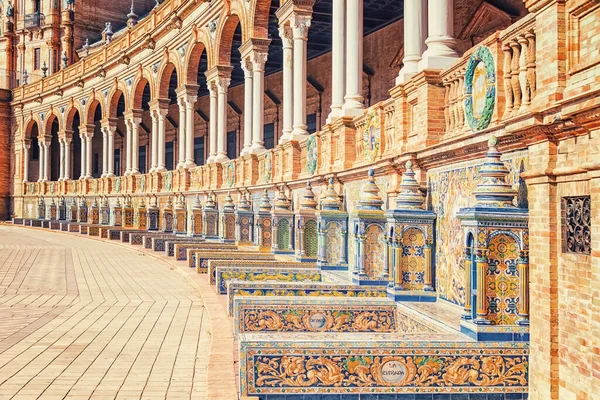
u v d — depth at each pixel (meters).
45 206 51.75
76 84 45.75
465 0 17.58
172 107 43.62
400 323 8.53
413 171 9.64
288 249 17.38
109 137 41.62
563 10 5.52
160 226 33.12
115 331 10.74
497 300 6.36
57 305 13.59
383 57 22.56
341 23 15.48
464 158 8.07
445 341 6.17
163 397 7.03
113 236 35.09
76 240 35.72
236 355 8.48
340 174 13.74
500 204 6.52
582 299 5.27
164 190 32.97
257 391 6.04
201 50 29.52
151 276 19.00
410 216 8.89
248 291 10.13
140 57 36.34
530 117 5.95
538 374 5.83
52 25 58.41
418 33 10.96
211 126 26.86
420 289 8.87
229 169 24.72
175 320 11.79
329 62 26.75
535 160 5.92
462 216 6.61
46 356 8.92
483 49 7.42
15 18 61.09
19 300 14.23
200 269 18.27
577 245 5.43
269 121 32.00
